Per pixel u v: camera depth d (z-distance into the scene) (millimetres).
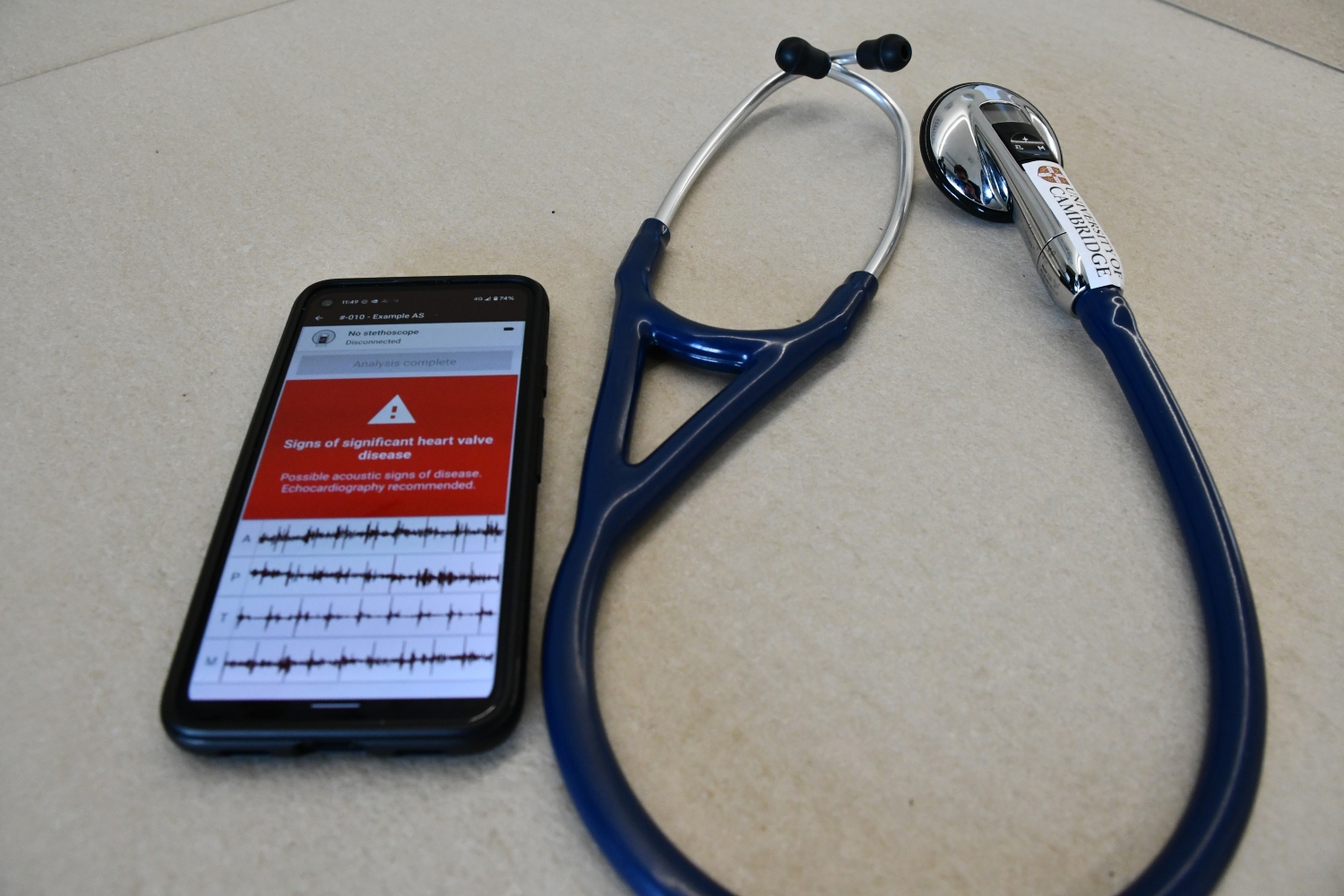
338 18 786
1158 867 333
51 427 490
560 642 378
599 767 349
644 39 756
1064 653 406
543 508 451
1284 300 556
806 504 453
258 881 348
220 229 602
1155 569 432
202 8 803
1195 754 378
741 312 545
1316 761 375
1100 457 474
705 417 452
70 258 584
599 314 543
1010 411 494
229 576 399
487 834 358
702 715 386
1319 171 643
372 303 508
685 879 325
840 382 506
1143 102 698
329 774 372
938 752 378
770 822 361
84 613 419
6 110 696
